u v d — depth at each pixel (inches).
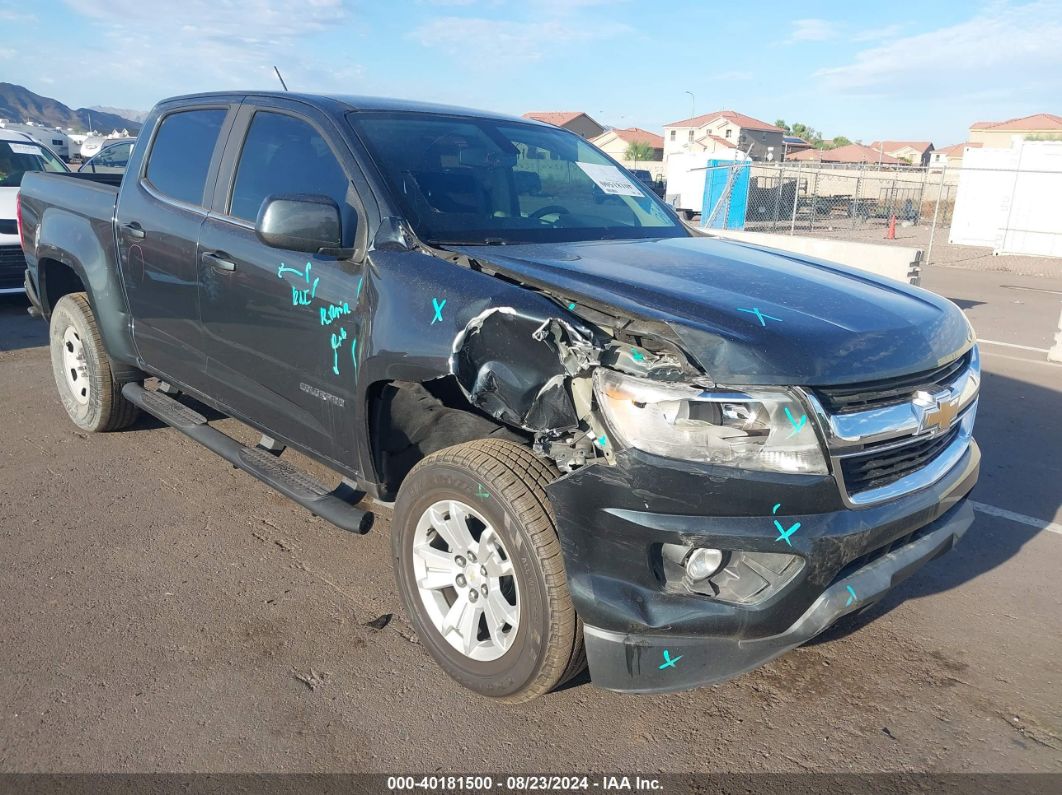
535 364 101.8
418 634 119.4
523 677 104.1
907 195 1254.3
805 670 122.4
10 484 177.8
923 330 110.7
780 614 95.1
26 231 213.0
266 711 109.7
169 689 113.3
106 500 171.5
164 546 153.2
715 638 96.3
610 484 94.0
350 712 110.0
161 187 168.4
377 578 144.4
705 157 1127.0
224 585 140.5
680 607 94.8
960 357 117.4
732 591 96.1
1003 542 165.0
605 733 107.7
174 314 162.4
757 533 92.3
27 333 318.0
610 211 153.8
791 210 1170.0
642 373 94.2
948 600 142.9
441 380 121.5
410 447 132.6
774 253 145.3
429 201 128.6
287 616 131.9
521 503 100.4
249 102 155.3
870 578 100.1
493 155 147.7
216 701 111.2
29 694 111.3
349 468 129.9
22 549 150.2
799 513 93.4
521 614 102.7
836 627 133.6
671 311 99.3
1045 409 256.1
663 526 92.5
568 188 153.3
